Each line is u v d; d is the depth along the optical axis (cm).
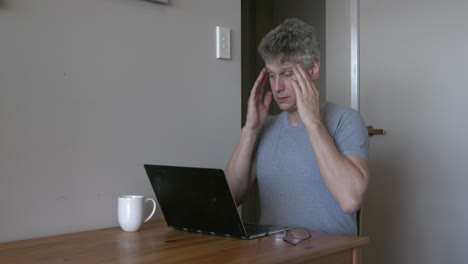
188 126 166
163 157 159
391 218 255
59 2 133
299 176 149
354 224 148
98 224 142
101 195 143
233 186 159
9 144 124
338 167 131
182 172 123
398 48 254
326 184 134
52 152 132
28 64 127
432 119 241
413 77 248
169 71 161
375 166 262
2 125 123
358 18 272
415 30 248
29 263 98
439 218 239
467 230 231
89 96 140
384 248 257
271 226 135
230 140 181
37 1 129
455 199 234
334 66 284
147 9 154
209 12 174
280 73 148
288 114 159
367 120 267
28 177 127
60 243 119
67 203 135
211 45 174
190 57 167
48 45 131
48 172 131
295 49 144
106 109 144
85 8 139
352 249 119
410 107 249
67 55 135
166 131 160
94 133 141
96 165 141
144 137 153
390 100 257
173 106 162
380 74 262
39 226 129
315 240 118
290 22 150
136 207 134
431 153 242
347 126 146
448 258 236
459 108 233
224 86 179
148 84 154
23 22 126
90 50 140
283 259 99
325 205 144
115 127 146
